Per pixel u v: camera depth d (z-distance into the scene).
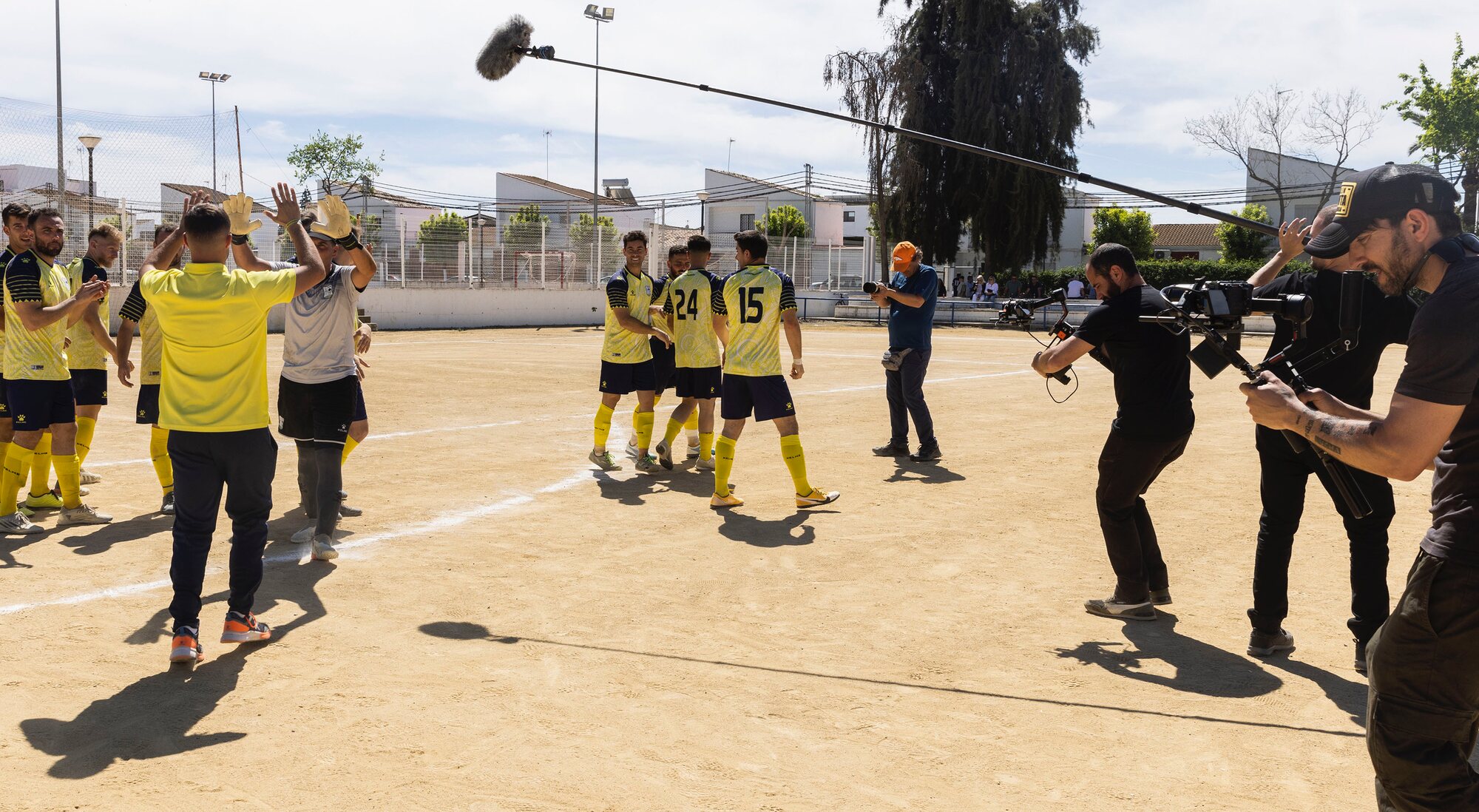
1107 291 4.60
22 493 7.33
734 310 6.97
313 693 3.84
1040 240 41.91
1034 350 23.41
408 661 4.19
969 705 3.81
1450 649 2.28
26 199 24.17
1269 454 4.25
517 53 5.22
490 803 3.00
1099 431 10.77
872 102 40.94
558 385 14.80
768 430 10.77
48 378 6.10
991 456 9.28
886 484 8.02
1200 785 3.18
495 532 6.37
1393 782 2.42
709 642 4.47
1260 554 4.33
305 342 5.65
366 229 32.94
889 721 3.65
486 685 3.94
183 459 4.07
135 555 5.70
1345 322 3.36
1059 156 41.28
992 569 5.66
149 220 25.94
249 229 4.38
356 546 6.00
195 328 3.97
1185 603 5.12
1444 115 39.53
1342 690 3.98
